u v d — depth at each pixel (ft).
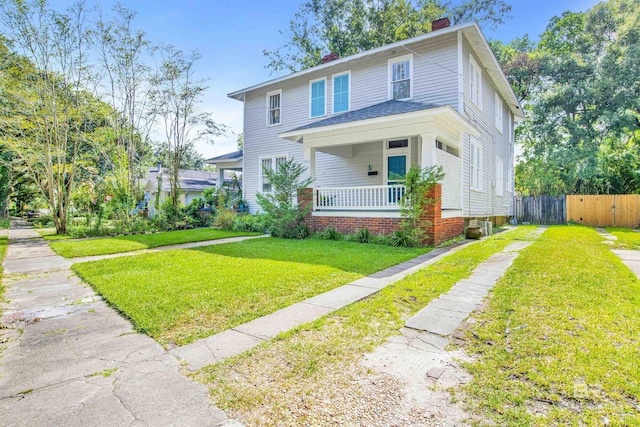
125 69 46.52
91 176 62.54
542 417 6.09
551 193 70.59
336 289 14.96
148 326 10.76
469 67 36.45
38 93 39.14
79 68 41.63
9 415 6.36
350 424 6.11
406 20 71.46
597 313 10.89
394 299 13.32
